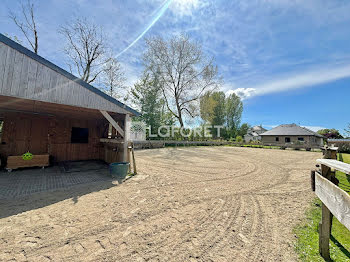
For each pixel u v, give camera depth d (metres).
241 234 2.30
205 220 2.70
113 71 18.14
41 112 7.20
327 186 1.73
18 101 4.99
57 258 1.74
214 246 2.03
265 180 5.32
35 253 1.81
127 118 6.22
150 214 2.88
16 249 1.87
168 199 3.61
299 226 2.53
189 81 21.98
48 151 7.79
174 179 5.32
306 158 10.76
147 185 4.62
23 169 6.29
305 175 6.06
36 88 4.17
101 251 1.89
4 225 2.38
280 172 6.54
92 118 8.63
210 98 23.94
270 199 3.69
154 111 20.66
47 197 3.55
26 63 4.05
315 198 3.75
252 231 2.38
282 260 1.79
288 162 9.08
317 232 2.36
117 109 5.92
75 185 4.46
